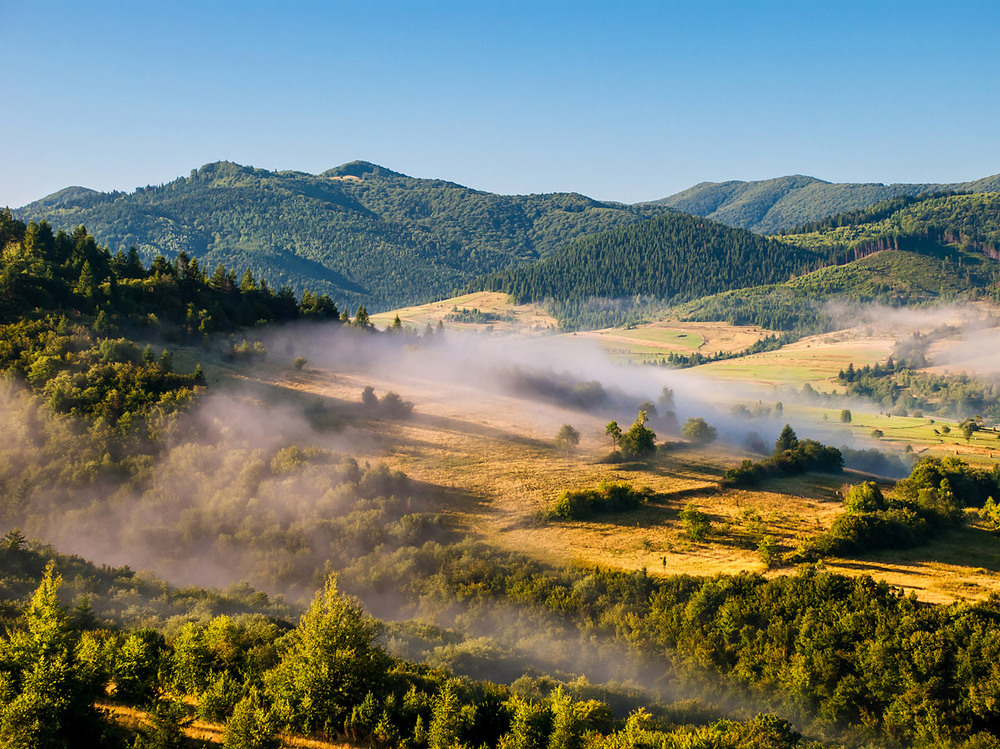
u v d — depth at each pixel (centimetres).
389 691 4772
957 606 7600
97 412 11519
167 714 3953
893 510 11012
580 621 7700
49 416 11200
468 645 6444
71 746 3831
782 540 10256
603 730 4919
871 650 6569
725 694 6412
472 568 8688
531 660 6712
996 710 5909
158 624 5753
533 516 10731
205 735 4119
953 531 11081
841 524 10319
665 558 9531
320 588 8269
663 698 6200
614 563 9362
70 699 3856
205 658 4812
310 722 4325
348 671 4575
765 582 8400
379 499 10338
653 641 7206
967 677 6253
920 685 6247
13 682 3966
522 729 4522
